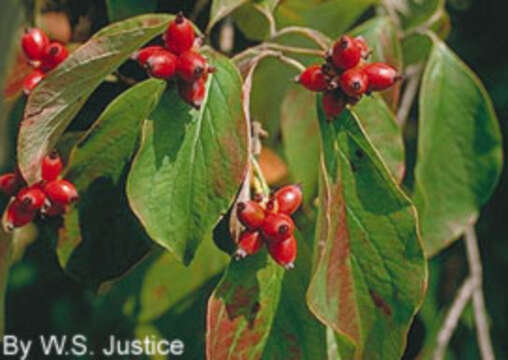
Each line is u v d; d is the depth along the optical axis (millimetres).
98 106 604
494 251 917
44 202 563
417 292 554
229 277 552
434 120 677
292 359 561
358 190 558
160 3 624
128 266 588
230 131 537
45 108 546
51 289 859
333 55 540
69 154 592
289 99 660
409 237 555
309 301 542
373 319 556
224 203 534
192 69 523
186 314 644
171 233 535
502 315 905
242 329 554
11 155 623
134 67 603
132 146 573
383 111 625
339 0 673
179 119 539
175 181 537
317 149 660
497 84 947
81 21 633
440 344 729
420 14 703
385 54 663
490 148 681
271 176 670
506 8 949
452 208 683
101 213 583
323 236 546
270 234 530
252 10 642
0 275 599
